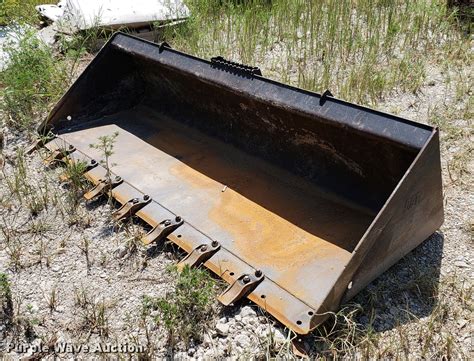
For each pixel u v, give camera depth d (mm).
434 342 2490
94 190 3615
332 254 2906
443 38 5664
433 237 3133
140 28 6020
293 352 2412
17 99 4758
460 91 4602
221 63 3508
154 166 3852
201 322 2662
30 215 3572
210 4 6773
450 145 3982
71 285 2992
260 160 3727
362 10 6391
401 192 2430
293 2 6566
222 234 3148
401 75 4988
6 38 5691
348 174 3271
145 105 4625
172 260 3086
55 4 7438
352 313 2514
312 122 3182
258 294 2691
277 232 3129
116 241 3268
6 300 2893
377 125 2645
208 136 4086
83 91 4367
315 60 5488
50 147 4188
